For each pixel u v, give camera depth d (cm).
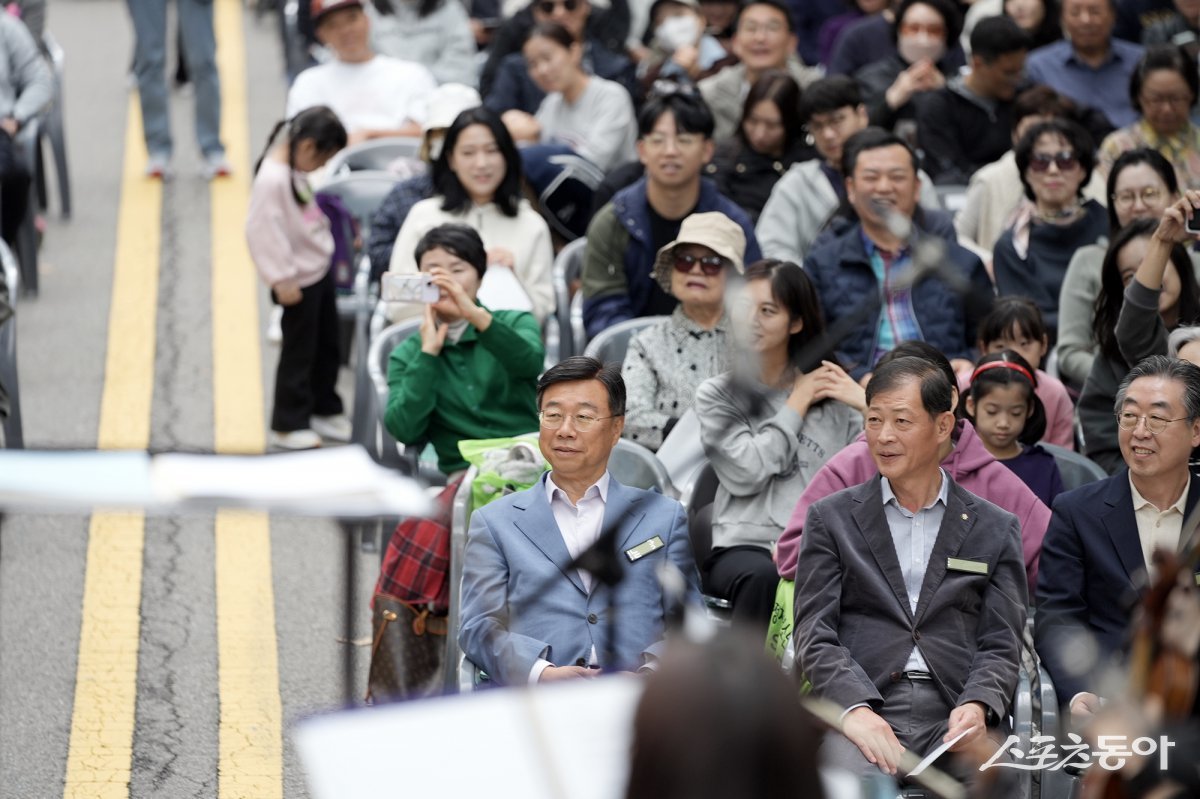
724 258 2084
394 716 793
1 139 3095
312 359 2686
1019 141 2431
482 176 2483
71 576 2241
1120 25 3772
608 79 3712
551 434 1661
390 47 3884
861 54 3578
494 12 4734
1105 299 2023
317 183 3000
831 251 2278
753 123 2866
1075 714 1528
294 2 4338
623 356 2255
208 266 3475
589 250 2483
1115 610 1630
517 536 1658
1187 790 1030
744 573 1797
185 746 1836
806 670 1574
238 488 896
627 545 1650
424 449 2188
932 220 2323
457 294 2017
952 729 1502
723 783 544
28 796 1725
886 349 2233
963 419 1777
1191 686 780
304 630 2122
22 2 3575
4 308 2288
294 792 1747
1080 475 1906
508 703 802
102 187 3931
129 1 3956
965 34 3906
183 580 2247
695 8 3834
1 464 913
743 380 1171
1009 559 1620
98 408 2767
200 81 3978
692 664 559
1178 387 1606
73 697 1931
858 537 1630
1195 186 2670
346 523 933
